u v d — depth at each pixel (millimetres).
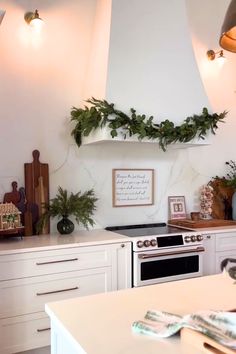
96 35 3080
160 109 2904
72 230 2998
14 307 2371
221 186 3947
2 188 2906
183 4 3111
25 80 2988
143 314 1202
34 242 2617
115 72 2738
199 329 973
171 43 3010
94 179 3285
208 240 3203
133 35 2832
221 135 4020
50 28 3066
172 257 2908
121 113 2676
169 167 3689
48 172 3074
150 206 3576
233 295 1395
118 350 950
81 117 2783
